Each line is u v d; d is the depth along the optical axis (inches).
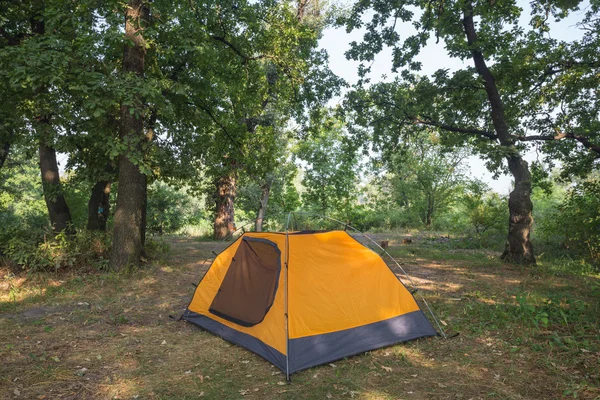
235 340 227.0
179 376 185.9
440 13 503.5
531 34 495.5
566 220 526.3
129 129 393.1
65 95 420.2
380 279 239.5
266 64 645.3
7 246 394.3
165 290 344.8
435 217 1134.4
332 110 601.0
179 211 1121.4
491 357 204.7
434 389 171.9
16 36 451.2
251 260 244.4
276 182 919.7
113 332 243.3
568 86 487.5
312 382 180.4
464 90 507.2
